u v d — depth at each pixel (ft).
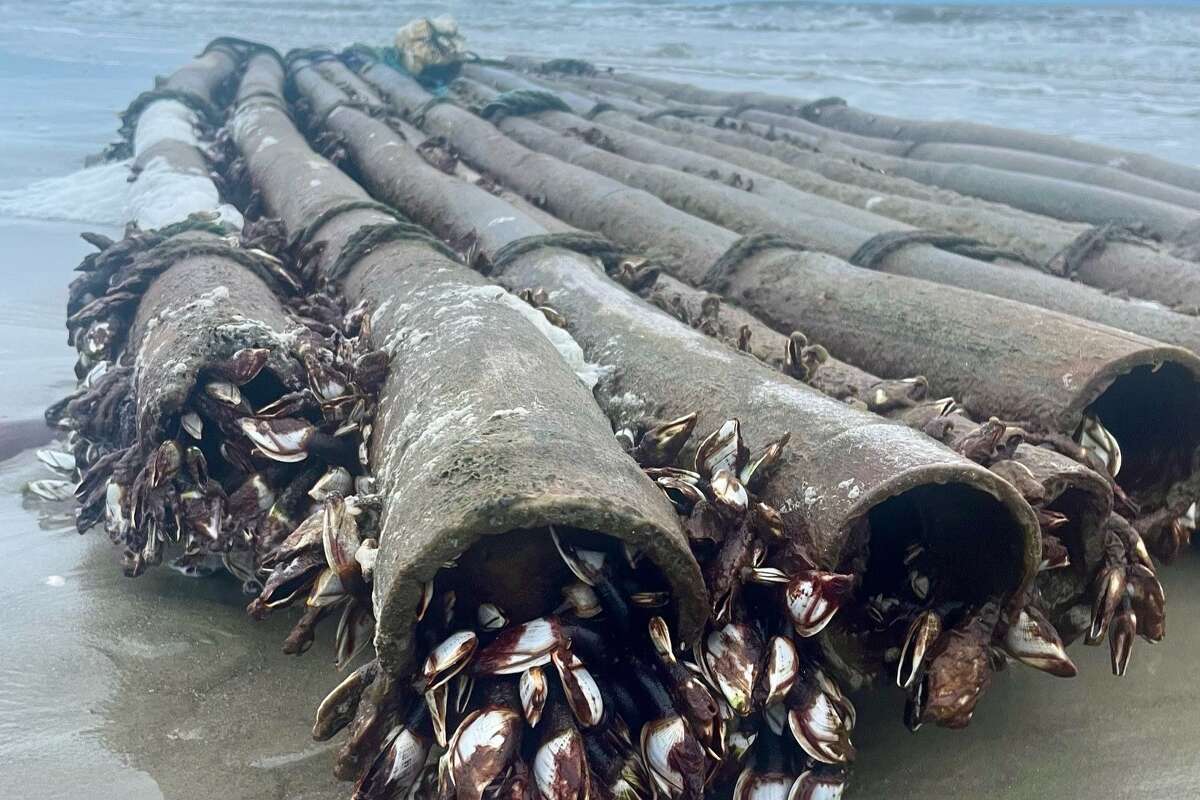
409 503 9.59
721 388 13.14
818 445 11.07
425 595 8.89
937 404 12.95
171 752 11.87
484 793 8.84
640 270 19.52
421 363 13.11
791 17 115.34
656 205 24.64
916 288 17.16
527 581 9.62
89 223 35.35
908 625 10.96
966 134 39.50
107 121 55.16
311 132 38.50
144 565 14.10
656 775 9.27
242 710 12.50
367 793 9.66
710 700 9.23
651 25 116.57
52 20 122.21
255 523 13.43
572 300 17.48
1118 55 88.33
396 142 31.42
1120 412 14.57
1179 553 15.74
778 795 10.11
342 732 12.01
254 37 115.14
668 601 9.54
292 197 25.29
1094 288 21.43
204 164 30.83
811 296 18.58
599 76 55.88
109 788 11.32
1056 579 12.09
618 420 14.16
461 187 25.81
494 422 10.31
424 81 51.83
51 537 16.74
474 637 9.19
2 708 12.66
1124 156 34.50
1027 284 18.85
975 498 10.74
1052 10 105.81
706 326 17.38
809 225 23.67
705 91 51.29
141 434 13.62
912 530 11.53
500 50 99.66
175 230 20.56
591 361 15.42
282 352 13.71
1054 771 11.43
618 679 9.68
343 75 49.24
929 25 109.50
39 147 47.85
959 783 11.23
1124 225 25.31
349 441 13.43
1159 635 12.05
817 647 10.70
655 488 10.11
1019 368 14.16
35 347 25.07
